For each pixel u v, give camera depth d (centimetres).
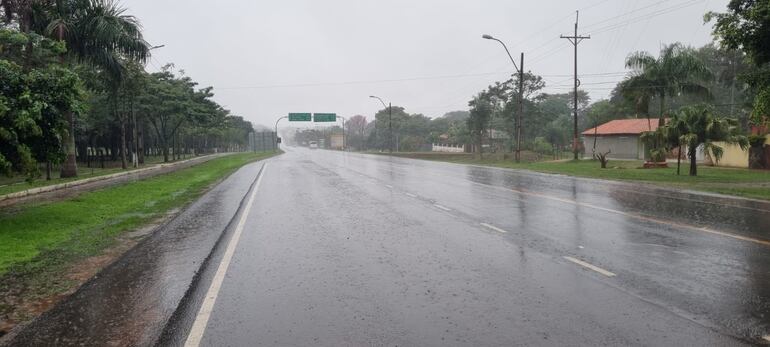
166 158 4600
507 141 7088
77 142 4578
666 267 711
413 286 636
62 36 2145
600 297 582
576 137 4175
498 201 1509
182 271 725
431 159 5638
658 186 2016
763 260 746
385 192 1812
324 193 1802
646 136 2858
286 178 2592
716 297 577
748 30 1677
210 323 517
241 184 2252
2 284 664
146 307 569
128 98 3497
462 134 8194
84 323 521
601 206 1379
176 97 4362
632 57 3553
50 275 709
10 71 1096
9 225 1097
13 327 514
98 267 754
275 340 473
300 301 583
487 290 614
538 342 460
